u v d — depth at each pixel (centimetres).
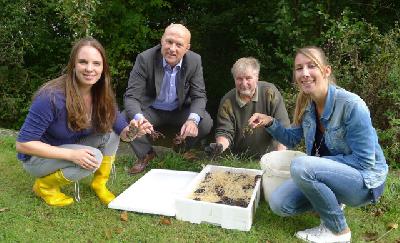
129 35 755
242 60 377
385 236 289
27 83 720
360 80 509
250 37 772
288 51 640
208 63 877
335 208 262
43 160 304
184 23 870
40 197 328
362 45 530
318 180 255
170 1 879
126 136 331
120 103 769
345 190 259
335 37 536
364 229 298
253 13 798
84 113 300
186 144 438
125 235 281
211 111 869
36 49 729
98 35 739
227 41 876
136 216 307
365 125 254
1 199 326
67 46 735
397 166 453
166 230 288
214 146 369
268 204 327
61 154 292
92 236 279
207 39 880
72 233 281
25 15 680
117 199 325
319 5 579
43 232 281
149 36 784
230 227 290
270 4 724
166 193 340
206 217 295
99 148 329
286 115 395
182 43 385
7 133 546
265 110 394
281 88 631
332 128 267
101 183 331
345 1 628
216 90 870
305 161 255
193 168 411
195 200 304
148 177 370
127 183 372
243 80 372
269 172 312
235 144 418
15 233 276
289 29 607
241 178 350
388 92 483
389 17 643
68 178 307
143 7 754
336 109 262
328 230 275
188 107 432
